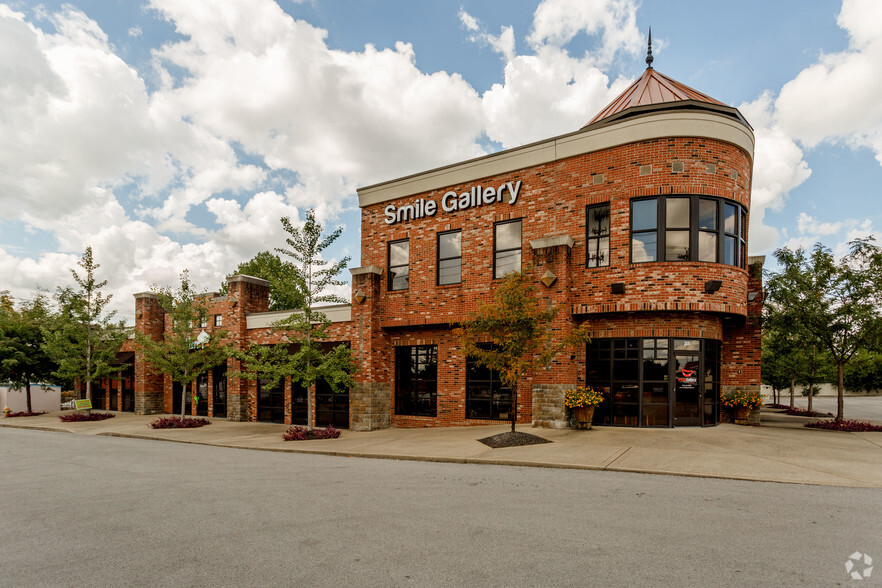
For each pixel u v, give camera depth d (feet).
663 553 16.19
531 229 51.47
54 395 107.45
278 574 15.07
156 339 88.84
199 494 26.27
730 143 45.44
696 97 51.03
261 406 73.31
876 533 18.03
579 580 14.19
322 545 17.57
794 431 44.45
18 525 21.18
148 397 86.48
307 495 25.32
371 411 57.72
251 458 40.19
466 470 31.63
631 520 19.80
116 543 18.40
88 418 78.02
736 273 45.09
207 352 74.74
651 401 45.78
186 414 83.56
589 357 48.49
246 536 18.80
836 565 15.11
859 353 65.16
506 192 53.26
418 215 59.21
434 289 57.36
